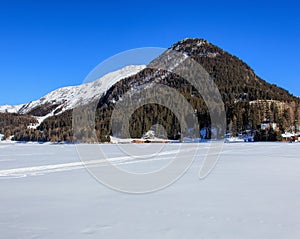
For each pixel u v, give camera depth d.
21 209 5.43
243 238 3.88
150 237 3.96
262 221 4.59
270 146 32.00
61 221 4.68
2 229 4.31
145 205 5.66
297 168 11.31
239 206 5.52
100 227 4.38
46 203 5.89
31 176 9.73
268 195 6.46
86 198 6.32
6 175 10.02
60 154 21.56
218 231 4.15
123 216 4.93
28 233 4.13
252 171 10.46
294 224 4.45
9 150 28.11
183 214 5.02
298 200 5.98
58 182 8.43
